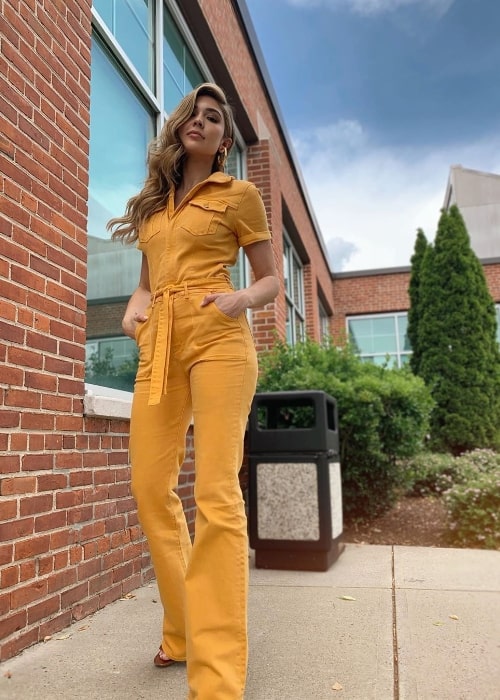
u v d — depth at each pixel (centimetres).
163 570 180
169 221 177
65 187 251
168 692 172
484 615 245
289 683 178
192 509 390
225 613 150
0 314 202
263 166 664
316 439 351
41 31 241
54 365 233
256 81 669
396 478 497
